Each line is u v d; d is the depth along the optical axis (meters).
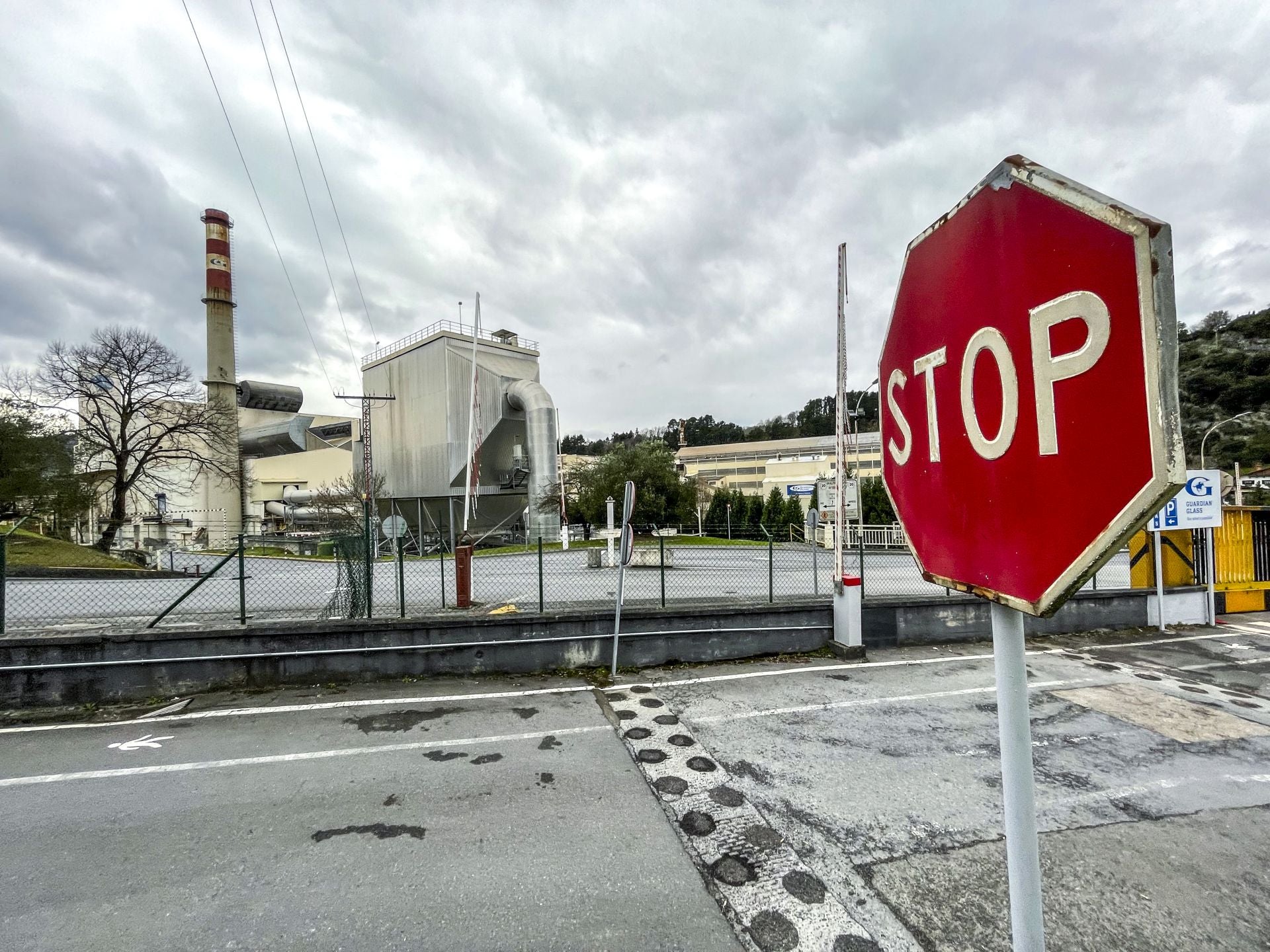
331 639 6.00
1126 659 6.92
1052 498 0.85
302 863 3.01
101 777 3.97
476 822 3.40
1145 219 0.63
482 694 5.72
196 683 5.72
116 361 23.33
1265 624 8.80
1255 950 2.42
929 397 1.24
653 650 6.73
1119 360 0.69
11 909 2.67
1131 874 2.91
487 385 37.44
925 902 2.72
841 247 7.08
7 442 19.55
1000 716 1.11
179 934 2.51
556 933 2.52
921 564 1.30
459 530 38.25
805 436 86.56
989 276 1.01
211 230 41.50
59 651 5.41
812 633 7.30
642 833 3.29
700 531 29.36
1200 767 4.10
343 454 50.12
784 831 3.31
